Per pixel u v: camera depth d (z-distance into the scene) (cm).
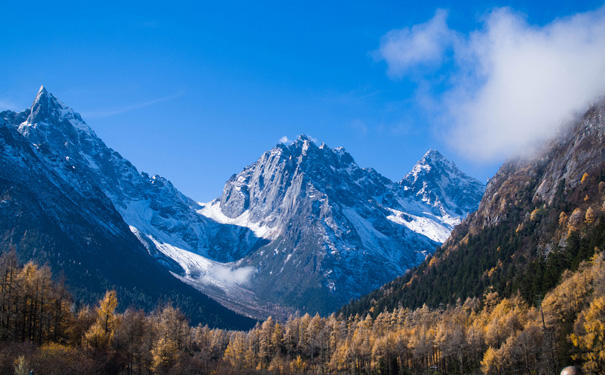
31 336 12519
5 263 12231
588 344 11081
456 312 19475
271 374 17238
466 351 14850
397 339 16825
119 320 14012
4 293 11962
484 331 15050
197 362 14950
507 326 14512
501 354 12925
